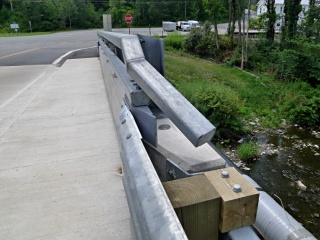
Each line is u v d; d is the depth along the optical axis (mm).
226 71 11906
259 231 1240
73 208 1793
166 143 1229
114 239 1529
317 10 13758
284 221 1200
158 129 1357
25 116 3652
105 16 8398
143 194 784
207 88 6895
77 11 45219
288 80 9953
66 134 3016
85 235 1563
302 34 13484
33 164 2381
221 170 910
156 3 47031
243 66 12641
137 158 941
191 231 794
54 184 2072
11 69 7953
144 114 1213
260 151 5758
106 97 4410
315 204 4086
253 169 5105
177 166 1034
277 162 5340
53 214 1741
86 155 2523
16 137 2971
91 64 8234
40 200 1884
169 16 47812
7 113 3805
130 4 50000
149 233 673
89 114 3635
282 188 4512
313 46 10109
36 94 4828
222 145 6012
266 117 7551
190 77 10000
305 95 8188
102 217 1703
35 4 42000
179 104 921
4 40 21312
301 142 6250
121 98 1849
